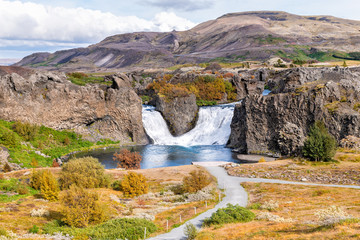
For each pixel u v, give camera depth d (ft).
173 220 115.96
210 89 511.81
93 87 349.82
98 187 169.37
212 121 406.00
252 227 92.94
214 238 85.15
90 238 94.12
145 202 148.56
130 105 366.63
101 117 353.72
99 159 285.64
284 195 147.02
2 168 206.49
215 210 126.41
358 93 305.73
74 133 332.19
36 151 268.82
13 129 277.23
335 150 235.61
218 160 288.30
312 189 155.12
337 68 385.91
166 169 220.84
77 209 108.68
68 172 165.07
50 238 92.84
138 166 244.01
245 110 322.75
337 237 67.10
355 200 125.80
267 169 208.44
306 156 235.20
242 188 167.94
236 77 522.06
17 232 96.27
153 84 554.05
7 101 284.20
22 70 347.15
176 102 414.21
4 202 127.75
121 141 360.48
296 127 284.82
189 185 164.45
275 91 460.55
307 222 90.43
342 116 282.36
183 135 404.36
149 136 387.75
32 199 136.15
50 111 315.58
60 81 337.52
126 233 96.17
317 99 293.02
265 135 311.68
